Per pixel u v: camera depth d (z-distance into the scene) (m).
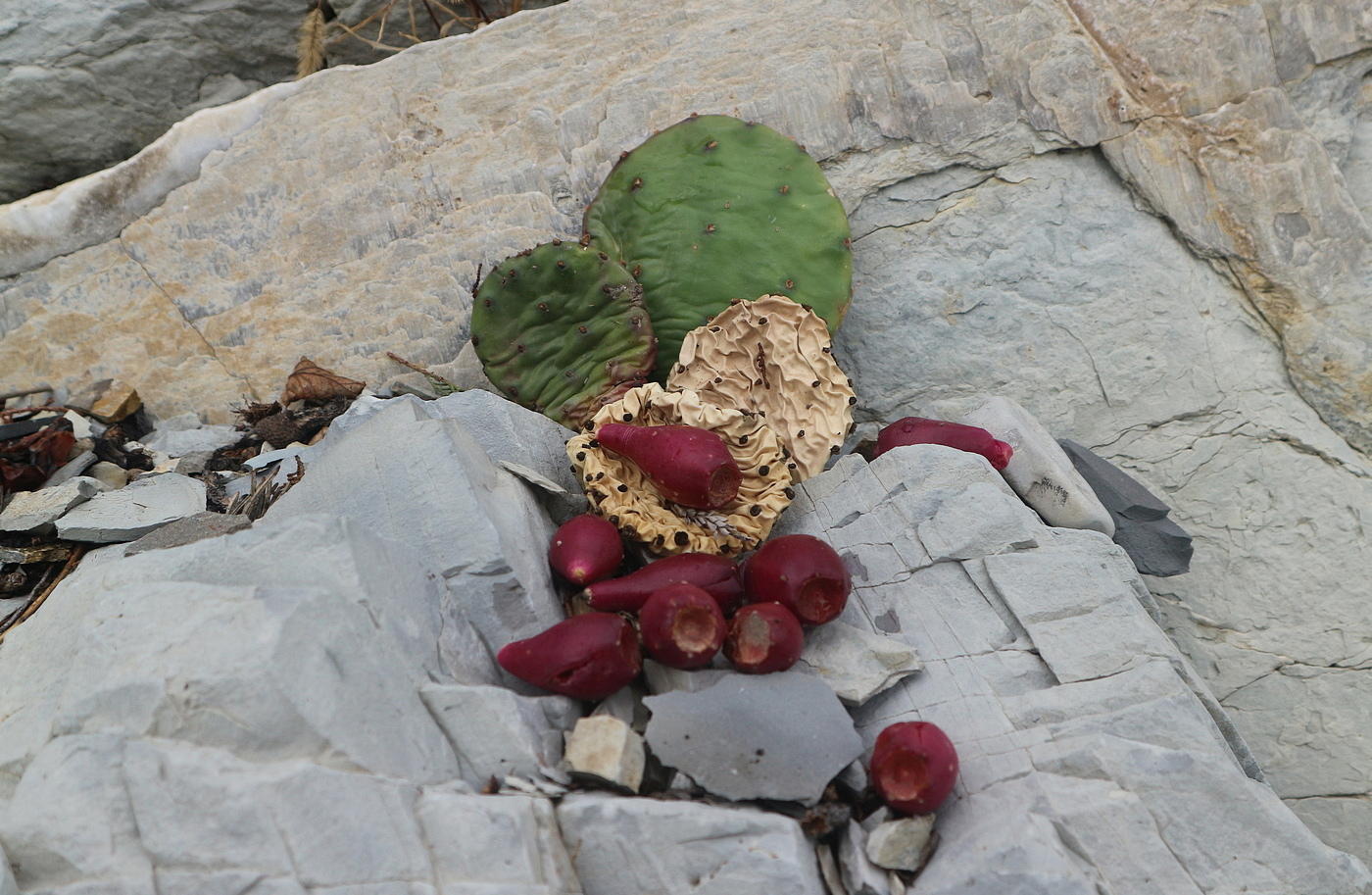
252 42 1.38
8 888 0.86
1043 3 1.16
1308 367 1.16
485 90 1.22
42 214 1.24
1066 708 0.95
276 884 0.85
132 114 1.37
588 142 1.22
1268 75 1.15
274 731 0.87
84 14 1.32
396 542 0.96
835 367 1.10
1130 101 1.17
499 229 1.23
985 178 1.19
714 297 1.16
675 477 1.00
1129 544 1.12
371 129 1.23
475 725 0.92
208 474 1.17
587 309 1.14
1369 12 1.13
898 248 1.21
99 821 0.86
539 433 1.09
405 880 0.87
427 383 1.24
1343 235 1.15
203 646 0.89
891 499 1.03
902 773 0.92
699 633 0.95
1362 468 1.16
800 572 0.96
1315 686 1.16
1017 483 1.08
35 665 0.96
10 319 1.26
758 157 1.17
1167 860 0.91
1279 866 0.91
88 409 1.26
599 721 0.92
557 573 1.02
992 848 0.90
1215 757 0.93
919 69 1.19
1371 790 1.15
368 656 0.91
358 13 1.41
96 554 1.09
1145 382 1.18
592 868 0.90
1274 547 1.16
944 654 0.98
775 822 0.90
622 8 1.21
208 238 1.24
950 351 1.20
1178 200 1.17
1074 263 1.19
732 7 1.20
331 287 1.24
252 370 1.26
